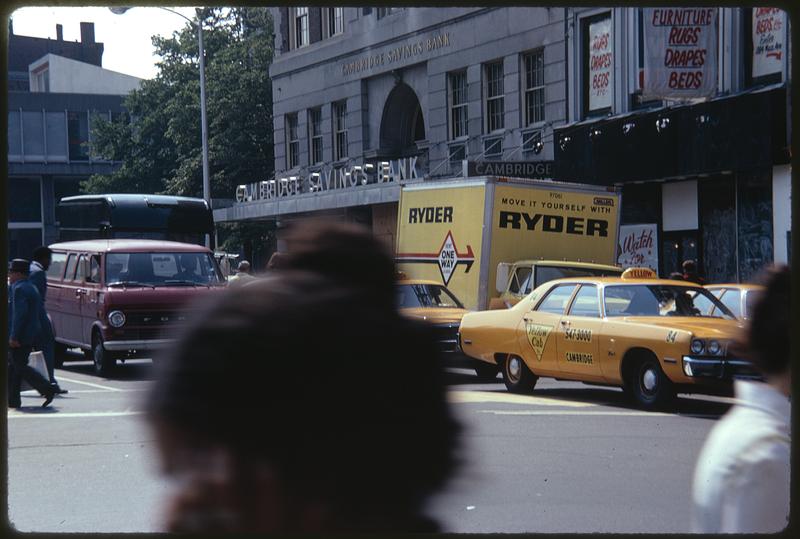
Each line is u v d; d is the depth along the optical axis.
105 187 65.12
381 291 1.37
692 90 23.41
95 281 19.64
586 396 15.00
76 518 7.30
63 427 12.40
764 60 23.11
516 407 13.55
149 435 1.29
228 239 47.47
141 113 65.00
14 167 76.69
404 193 21.98
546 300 15.09
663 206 26.41
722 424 2.68
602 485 8.30
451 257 20.45
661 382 13.08
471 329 16.11
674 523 6.90
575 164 27.81
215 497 1.29
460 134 34.16
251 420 1.28
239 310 1.31
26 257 76.75
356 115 38.84
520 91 31.00
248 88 51.22
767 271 2.67
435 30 34.50
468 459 1.35
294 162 43.31
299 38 42.72
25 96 77.75
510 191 19.95
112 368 19.19
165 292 19.20
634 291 14.40
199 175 52.28
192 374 1.29
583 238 20.58
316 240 1.39
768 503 2.48
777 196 22.77
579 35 28.75
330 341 1.31
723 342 12.53
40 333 15.73
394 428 1.31
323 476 1.29
